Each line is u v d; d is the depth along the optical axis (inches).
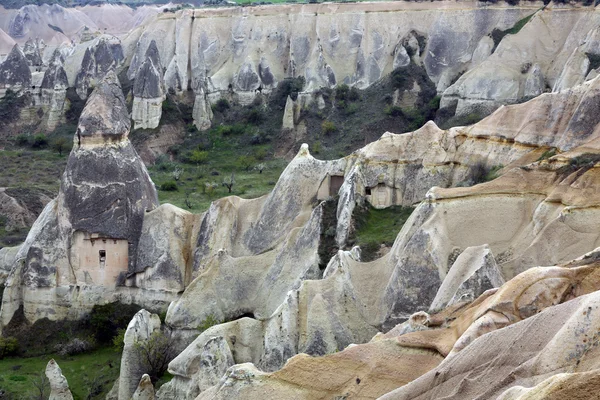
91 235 2381.9
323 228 2162.9
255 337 1807.3
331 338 1739.7
